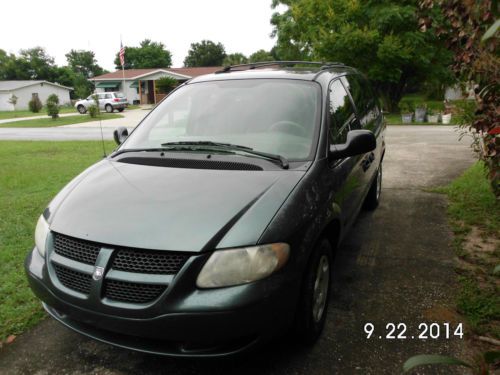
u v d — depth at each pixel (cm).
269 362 275
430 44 2122
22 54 8125
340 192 327
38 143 1516
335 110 367
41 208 622
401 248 443
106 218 257
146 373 269
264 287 232
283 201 259
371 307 335
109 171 316
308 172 291
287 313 248
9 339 306
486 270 387
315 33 2238
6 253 448
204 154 319
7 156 1176
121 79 4850
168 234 237
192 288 229
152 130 368
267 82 371
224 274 229
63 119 3002
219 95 371
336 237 335
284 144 318
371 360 275
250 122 340
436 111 1925
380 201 605
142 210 256
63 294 252
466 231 477
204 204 254
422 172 783
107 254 240
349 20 2188
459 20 392
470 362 269
